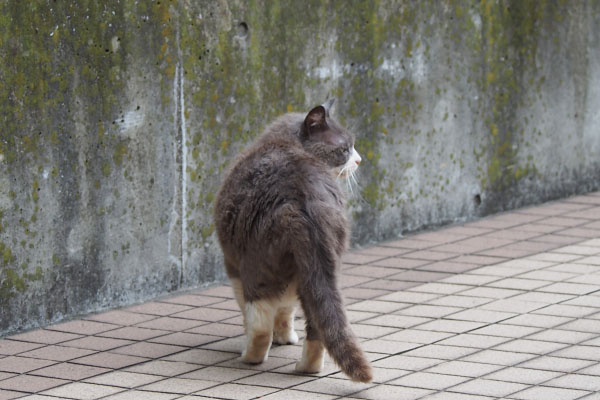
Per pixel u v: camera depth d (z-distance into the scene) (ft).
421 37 37.06
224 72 31.22
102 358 24.40
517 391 21.33
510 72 40.52
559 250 34.47
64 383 22.58
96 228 28.45
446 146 38.58
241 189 22.75
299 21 33.24
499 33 39.83
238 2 31.35
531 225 38.55
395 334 25.63
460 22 38.32
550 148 42.68
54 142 27.22
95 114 28.07
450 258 33.73
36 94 26.66
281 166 22.53
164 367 23.65
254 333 23.00
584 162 44.32
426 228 38.24
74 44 27.37
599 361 23.21
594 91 44.16
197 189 30.99
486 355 23.81
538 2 41.16
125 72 28.66
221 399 21.30
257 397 21.39
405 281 30.91
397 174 36.91
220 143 31.40
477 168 39.83
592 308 27.58
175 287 30.76
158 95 29.55
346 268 32.60
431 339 25.17
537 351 24.03
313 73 33.91
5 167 26.16
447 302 28.50
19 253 26.76
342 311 21.45
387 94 36.22
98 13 27.84
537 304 28.07
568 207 41.70
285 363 23.86
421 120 37.50
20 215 26.66
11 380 22.82
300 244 21.47
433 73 37.68
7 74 25.96
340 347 21.07
